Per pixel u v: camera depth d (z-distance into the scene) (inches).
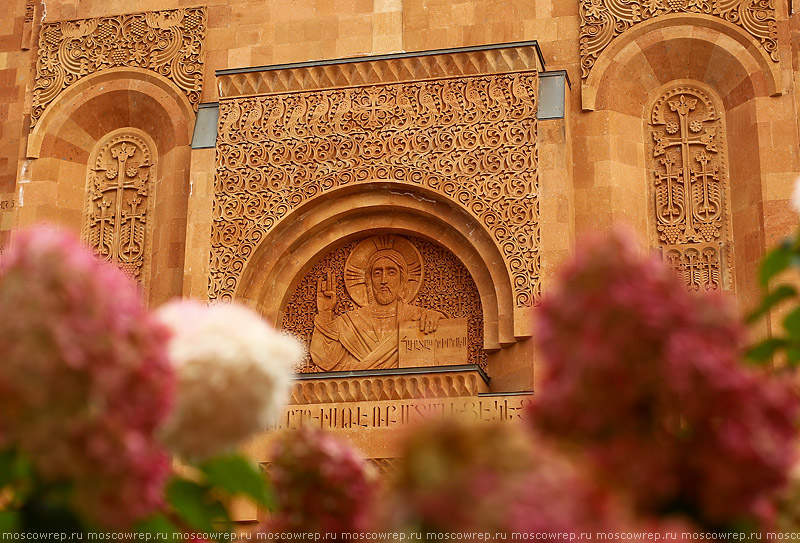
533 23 685.3
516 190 632.4
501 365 623.5
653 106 674.8
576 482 75.9
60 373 91.8
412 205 654.5
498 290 627.5
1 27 762.8
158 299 689.0
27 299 92.0
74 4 753.6
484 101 649.0
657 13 669.9
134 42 732.7
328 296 672.4
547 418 89.6
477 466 74.7
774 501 99.2
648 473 87.0
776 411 87.3
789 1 666.8
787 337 131.0
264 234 658.8
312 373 608.4
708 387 86.0
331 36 709.9
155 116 727.1
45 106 730.8
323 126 666.2
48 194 717.9
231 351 111.8
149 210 718.5
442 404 582.6
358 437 586.6
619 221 648.4
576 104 668.1
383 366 651.5
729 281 638.5
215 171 671.8
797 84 652.1
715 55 664.4
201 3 734.5
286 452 130.6
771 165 639.8
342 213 664.4
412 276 664.4
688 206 653.3
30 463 98.4
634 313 87.3
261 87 681.0
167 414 98.0
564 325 90.3
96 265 97.5
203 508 127.3
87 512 96.5
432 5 701.3
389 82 665.0
